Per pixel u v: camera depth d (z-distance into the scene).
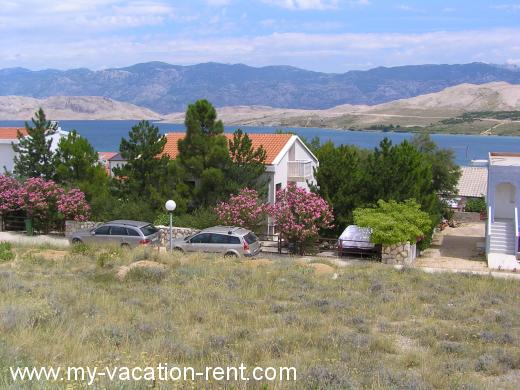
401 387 9.44
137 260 23.45
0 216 37.31
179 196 32.62
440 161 42.22
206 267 21.92
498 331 13.86
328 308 15.84
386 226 27.64
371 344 12.12
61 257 24.50
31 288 16.70
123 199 34.12
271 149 36.97
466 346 12.38
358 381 9.54
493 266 28.52
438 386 9.82
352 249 29.75
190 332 13.03
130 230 29.03
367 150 49.28
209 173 32.06
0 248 25.52
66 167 36.62
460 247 36.03
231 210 30.41
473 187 56.25
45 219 35.97
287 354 11.52
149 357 10.48
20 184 36.66
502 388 9.90
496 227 31.86
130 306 15.30
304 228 29.75
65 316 13.41
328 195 32.28
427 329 13.69
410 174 31.52
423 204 31.92
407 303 16.77
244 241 26.91
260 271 21.30
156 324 13.34
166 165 33.56
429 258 31.72
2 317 12.45
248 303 16.31
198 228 30.97
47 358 10.14
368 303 16.72
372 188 31.83
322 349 11.84
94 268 21.83
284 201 30.58
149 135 33.25
